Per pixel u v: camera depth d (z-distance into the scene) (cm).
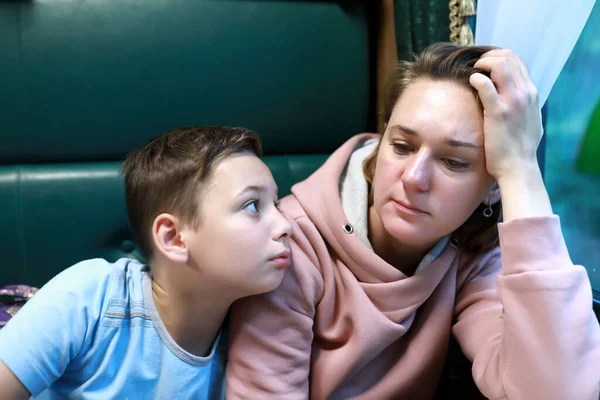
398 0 115
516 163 69
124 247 112
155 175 71
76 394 71
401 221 71
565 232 105
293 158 124
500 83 69
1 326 91
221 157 69
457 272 86
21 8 106
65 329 67
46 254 107
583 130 103
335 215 80
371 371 82
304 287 75
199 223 68
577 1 84
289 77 121
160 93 113
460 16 106
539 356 62
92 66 109
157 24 112
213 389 77
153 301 74
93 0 109
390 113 81
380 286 78
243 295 71
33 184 108
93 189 110
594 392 61
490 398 71
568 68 99
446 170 70
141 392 72
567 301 63
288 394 72
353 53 126
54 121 109
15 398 65
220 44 116
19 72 106
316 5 122
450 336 90
